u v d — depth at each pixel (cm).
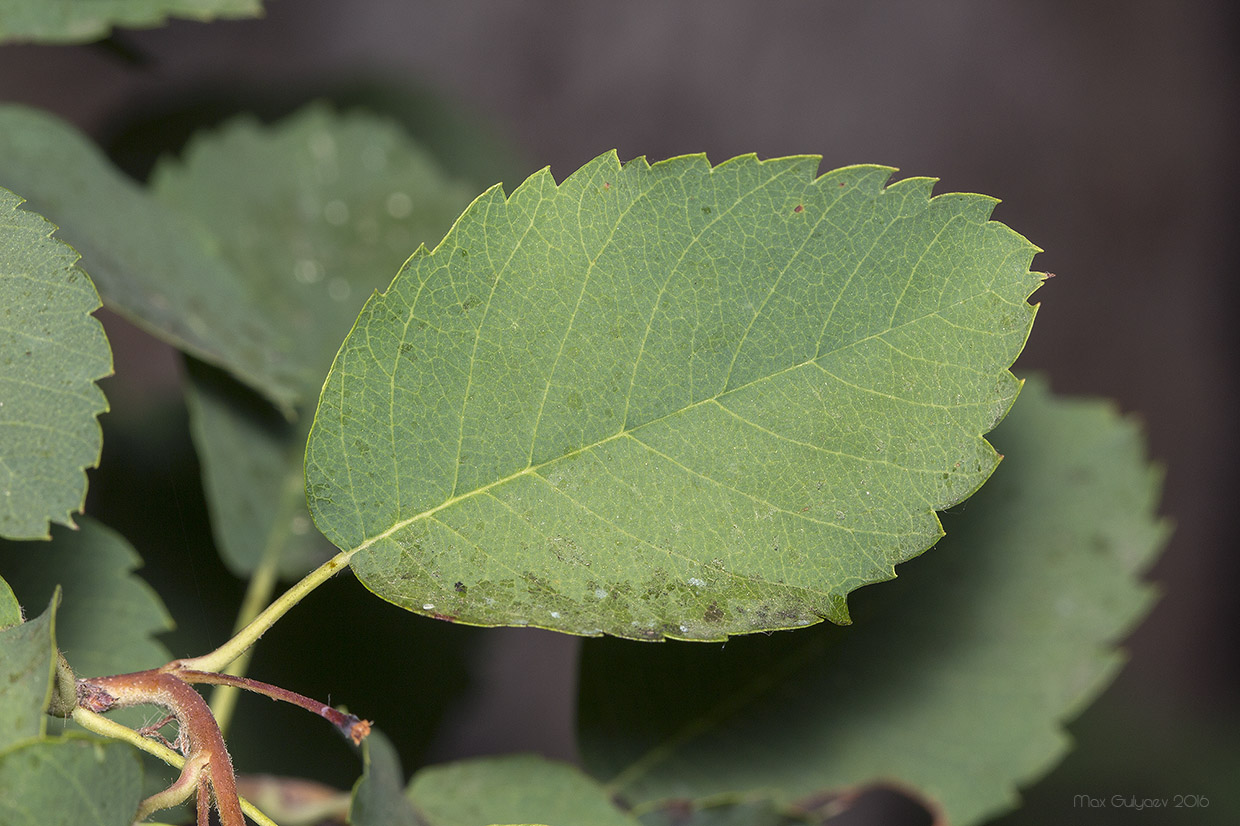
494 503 22
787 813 25
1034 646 26
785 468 22
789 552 22
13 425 22
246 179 30
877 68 64
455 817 24
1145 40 67
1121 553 27
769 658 26
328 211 30
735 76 62
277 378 26
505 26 60
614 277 22
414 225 31
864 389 22
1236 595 69
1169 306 69
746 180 22
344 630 27
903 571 26
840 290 22
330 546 27
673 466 22
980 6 65
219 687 26
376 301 22
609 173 22
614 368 22
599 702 26
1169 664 68
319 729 27
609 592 22
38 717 21
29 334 22
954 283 22
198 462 32
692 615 22
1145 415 69
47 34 25
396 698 27
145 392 34
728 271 22
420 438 22
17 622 22
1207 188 68
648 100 62
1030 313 22
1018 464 27
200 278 27
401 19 59
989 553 27
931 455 22
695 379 22
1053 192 67
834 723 26
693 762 26
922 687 26
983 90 66
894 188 22
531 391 22
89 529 24
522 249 22
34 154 26
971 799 26
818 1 63
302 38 58
